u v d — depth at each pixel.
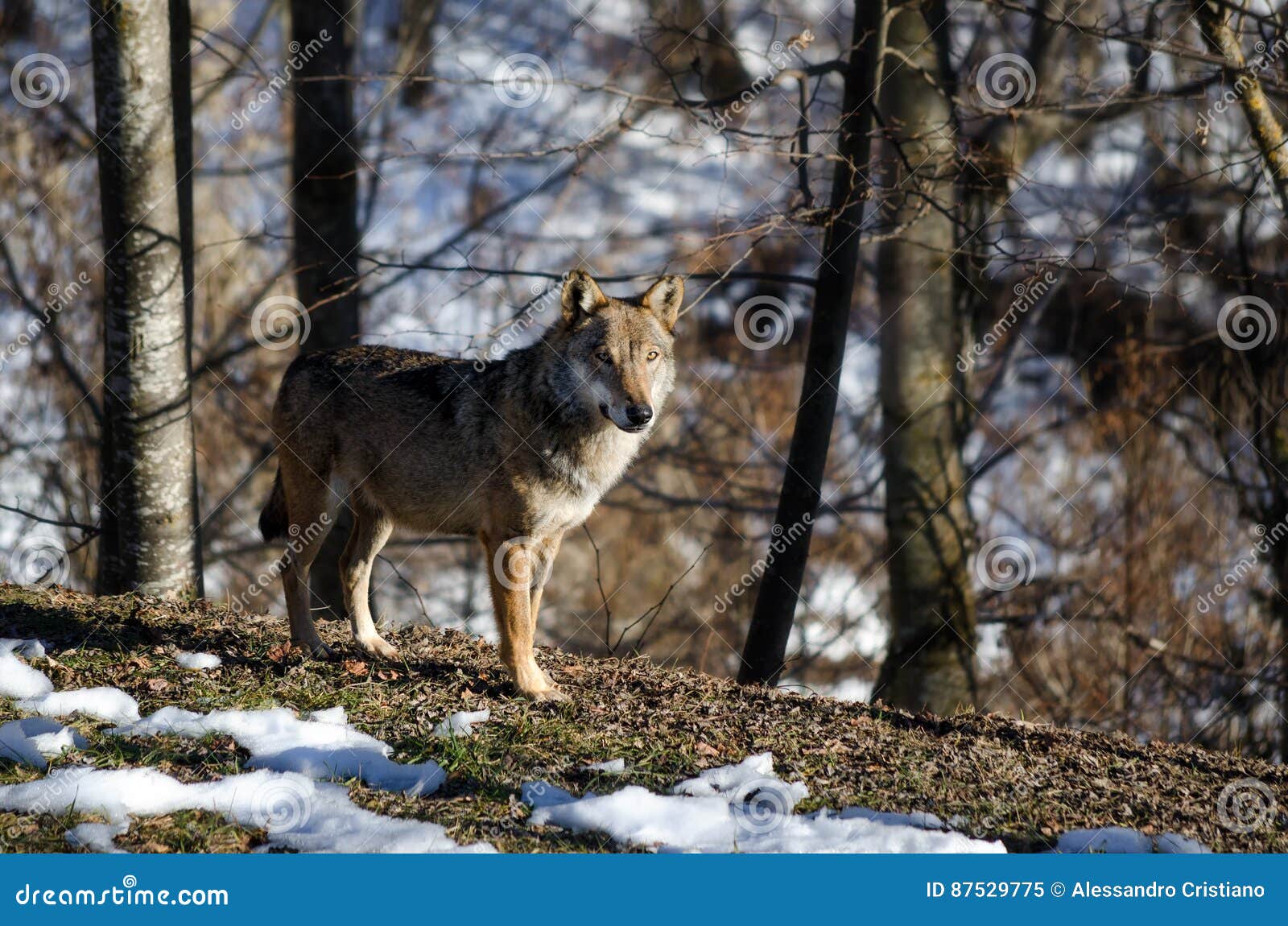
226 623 8.36
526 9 27.44
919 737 7.05
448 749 6.05
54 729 5.93
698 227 21.22
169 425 9.16
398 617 19.78
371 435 7.82
